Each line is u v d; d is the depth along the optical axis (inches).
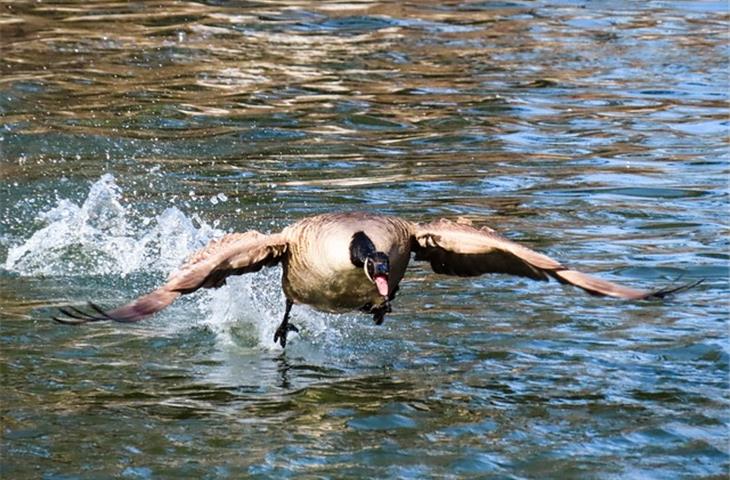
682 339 492.7
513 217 640.4
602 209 656.4
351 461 393.4
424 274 567.2
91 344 489.1
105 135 768.3
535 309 526.0
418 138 788.6
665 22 1130.7
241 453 398.0
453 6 1173.7
